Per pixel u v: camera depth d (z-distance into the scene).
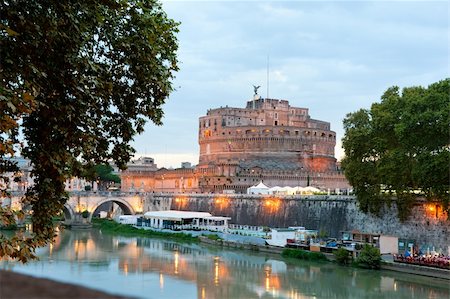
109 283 65.06
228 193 160.00
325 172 189.62
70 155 27.81
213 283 67.56
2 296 6.95
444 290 62.28
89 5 26.05
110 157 31.88
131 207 174.25
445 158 71.50
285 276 72.56
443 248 78.50
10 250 23.47
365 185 87.56
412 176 75.44
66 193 29.72
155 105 31.56
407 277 70.50
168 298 57.69
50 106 26.09
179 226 133.50
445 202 74.25
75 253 94.19
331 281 68.88
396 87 91.75
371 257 76.50
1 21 22.11
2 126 21.25
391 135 84.38
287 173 183.88
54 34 23.62
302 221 110.25
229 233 120.25
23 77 23.75
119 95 30.47
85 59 25.56
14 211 25.05
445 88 78.69
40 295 7.00
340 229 99.75
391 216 88.62
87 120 27.69
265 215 123.25
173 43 32.19
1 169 27.86
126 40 28.23
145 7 30.36
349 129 97.12
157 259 88.31
